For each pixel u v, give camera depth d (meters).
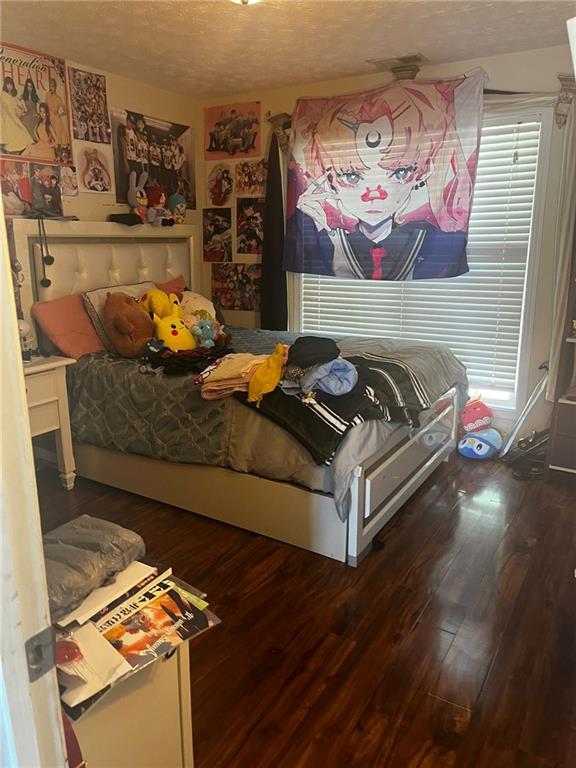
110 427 2.98
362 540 2.40
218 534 2.66
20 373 0.63
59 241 3.33
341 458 2.30
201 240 4.54
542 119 3.26
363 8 2.58
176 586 1.28
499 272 3.56
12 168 3.15
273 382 2.50
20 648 0.65
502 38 3.01
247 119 4.16
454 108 3.39
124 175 3.82
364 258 3.83
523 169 3.38
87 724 1.08
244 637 1.98
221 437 2.62
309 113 3.83
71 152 3.46
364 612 2.11
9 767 0.67
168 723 1.28
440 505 2.93
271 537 2.61
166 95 4.04
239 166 4.27
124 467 3.03
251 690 1.75
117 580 1.26
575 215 3.09
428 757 1.52
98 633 1.13
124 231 3.67
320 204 3.91
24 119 3.17
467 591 2.23
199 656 1.89
